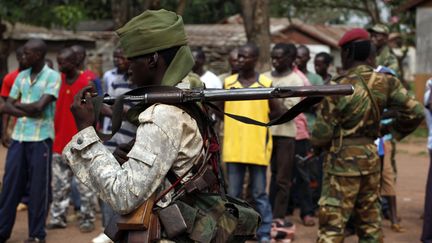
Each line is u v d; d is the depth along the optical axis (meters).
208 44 19.30
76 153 2.69
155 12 2.79
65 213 7.02
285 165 6.60
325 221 4.76
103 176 2.62
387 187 6.84
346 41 4.79
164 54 2.79
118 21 13.75
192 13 26.02
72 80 6.69
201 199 2.77
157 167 2.60
